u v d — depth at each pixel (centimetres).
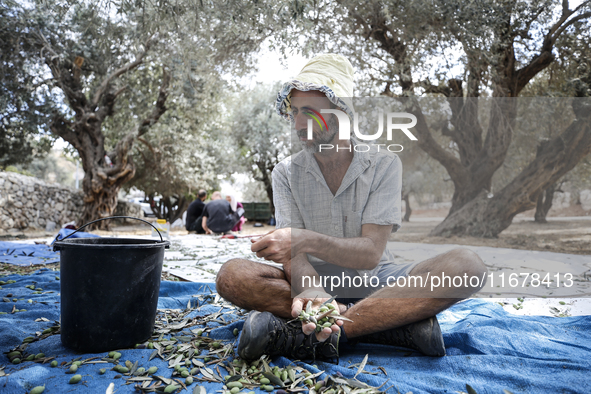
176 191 1697
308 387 143
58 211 1268
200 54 565
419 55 516
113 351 175
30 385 143
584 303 255
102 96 1043
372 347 189
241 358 162
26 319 227
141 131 1080
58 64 875
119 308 178
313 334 166
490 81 505
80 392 139
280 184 199
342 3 498
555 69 486
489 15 465
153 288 192
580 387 141
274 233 175
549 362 161
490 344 180
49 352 178
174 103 1090
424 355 175
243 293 184
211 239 812
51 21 811
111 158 1137
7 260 464
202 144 1309
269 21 409
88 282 175
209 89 845
